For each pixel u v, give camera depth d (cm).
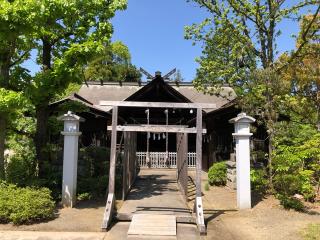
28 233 682
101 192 1030
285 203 888
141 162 1920
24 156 1112
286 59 1229
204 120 1862
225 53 1216
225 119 1652
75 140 927
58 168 1049
